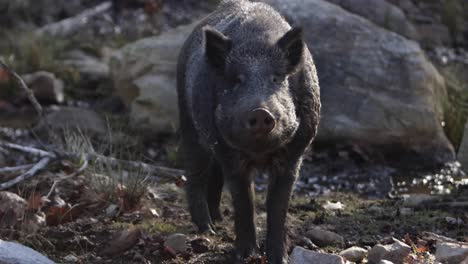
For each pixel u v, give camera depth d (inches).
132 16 882.8
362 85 564.4
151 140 591.2
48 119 610.5
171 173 517.3
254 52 339.0
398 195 486.6
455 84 650.2
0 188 459.2
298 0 591.2
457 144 572.4
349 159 548.4
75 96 686.5
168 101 592.7
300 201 465.7
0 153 546.6
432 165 544.4
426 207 441.7
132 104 608.1
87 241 387.5
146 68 617.3
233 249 368.8
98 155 503.5
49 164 512.1
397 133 552.7
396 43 585.0
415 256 343.9
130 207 440.1
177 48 616.1
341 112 556.4
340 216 426.6
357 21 590.2
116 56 645.9
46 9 895.1
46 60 729.6
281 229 359.3
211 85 353.4
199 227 410.9
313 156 552.1
